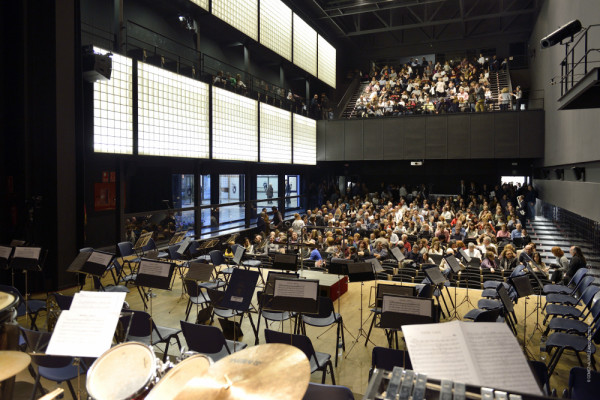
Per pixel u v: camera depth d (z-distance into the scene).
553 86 17.09
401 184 27.50
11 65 10.10
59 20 10.21
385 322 5.12
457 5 29.36
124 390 2.68
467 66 26.44
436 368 2.37
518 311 8.95
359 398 5.43
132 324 5.36
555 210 17.55
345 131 23.39
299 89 26.97
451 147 21.28
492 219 17.48
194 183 16.41
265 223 18.89
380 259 12.06
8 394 3.37
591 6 10.30
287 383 2.19
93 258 7.21
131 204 14.50
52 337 3.50
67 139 10.48
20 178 10.10
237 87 17.31
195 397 2.08
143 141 12.45
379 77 28.94
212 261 10.25
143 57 12.47
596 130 10.57
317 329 7.92
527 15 27.92
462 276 10.78
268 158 19.52
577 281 8.76
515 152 20.30
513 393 2.09
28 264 7.52
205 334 5.11
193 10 15.46
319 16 26.38
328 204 22.42
